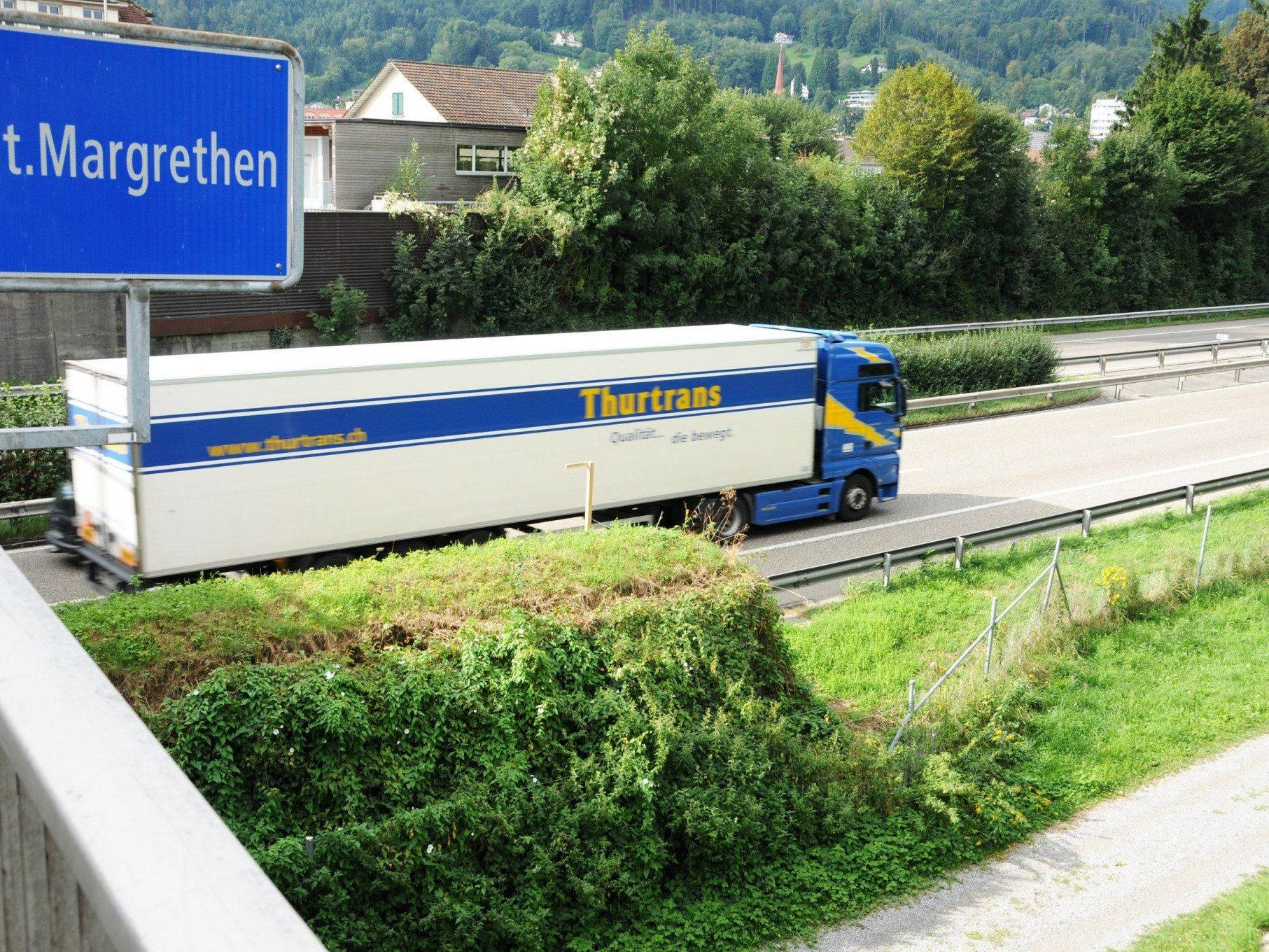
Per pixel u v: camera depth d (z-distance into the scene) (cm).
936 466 2598
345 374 1471
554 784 1007
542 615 1106
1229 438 2950
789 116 6188
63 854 125
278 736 905
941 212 5262
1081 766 1286
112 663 920
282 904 113
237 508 1410
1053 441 2888
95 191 391
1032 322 4831
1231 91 6481
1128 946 977
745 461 1939
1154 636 1641
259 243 420
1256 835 1166
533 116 4241
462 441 1591
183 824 124
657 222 4009
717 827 1010
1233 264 6631
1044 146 6197
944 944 979
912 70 5206
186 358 1517
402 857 905
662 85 3988
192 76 400
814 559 1884
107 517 1418
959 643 1555
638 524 1855
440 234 3459
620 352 1739
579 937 938
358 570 1165
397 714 968
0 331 2491
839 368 2030
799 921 1001
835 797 1115
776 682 1238
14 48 373
